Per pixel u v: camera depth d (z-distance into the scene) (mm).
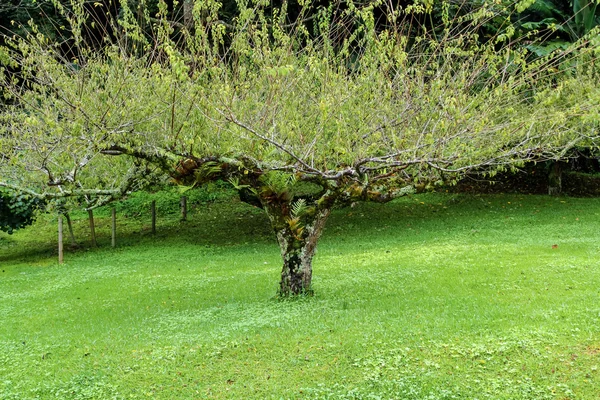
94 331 8836
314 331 7785
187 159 8266
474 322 7680
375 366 6500
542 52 14766
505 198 20188
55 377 6883
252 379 6480
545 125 9102
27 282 13258
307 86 8781
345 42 8977
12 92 8414
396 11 8625
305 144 8328
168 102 7980
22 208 15211
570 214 17266
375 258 13125
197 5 7969
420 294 9586
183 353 7359
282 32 9023
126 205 21750
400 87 8812
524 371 6125
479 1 12117
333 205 9398
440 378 6086
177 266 14102
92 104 8023
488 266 11312
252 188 9234
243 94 8438
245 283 11539
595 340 6762
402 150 7852
